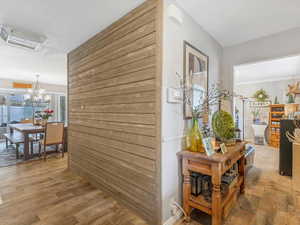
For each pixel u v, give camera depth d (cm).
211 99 221
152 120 159
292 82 523
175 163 169
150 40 161
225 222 161
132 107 180
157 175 155
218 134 194
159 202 153
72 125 305
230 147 181
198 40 214
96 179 241
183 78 180
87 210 185
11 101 621
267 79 564
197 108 184
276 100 544
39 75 527
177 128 172
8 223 164
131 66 181
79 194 221
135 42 176
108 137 216
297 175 191
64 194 220
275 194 217
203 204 155
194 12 191
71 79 307
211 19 205
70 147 312
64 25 217
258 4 178
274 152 446
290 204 193
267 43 251
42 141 391
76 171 292
